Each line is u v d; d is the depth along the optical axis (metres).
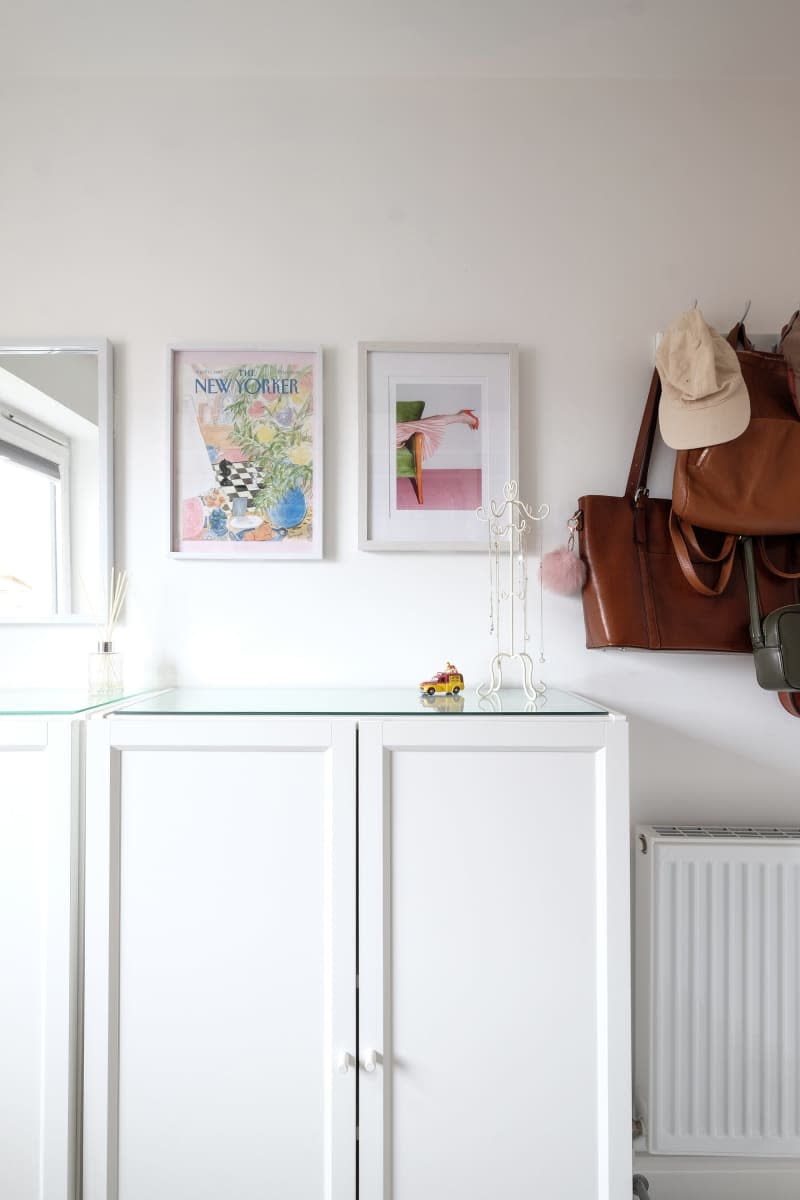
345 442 1.65
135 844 1.23
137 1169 1.21
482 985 1.23
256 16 1.49
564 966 1.23
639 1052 1.56
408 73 1.66
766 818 1.65
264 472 1.63
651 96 1.68
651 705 1.65
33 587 1.61
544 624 1.65
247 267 1.65
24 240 1.64
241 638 1.64
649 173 1.68
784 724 1.66
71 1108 1.21
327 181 1.66
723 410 1.44
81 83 1.65
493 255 1.67
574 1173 1.22
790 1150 1.51
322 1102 1.22
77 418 1.62
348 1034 1.21
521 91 1.68
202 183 1.66
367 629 1.64
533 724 1.23
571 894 1.24
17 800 1.23
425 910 1.23
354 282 1.65
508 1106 1.22
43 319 1.64
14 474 1.62
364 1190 1.20
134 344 1.64
